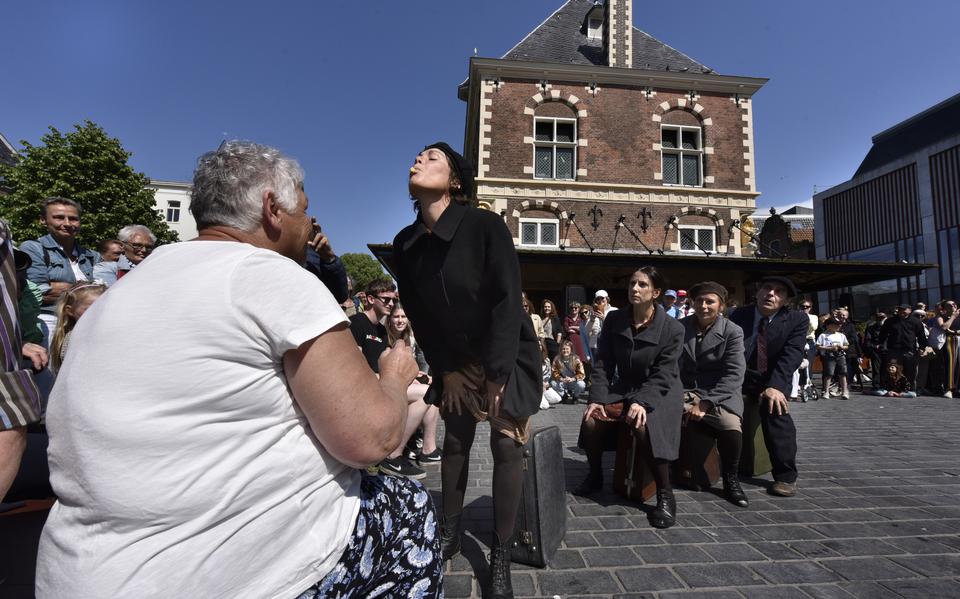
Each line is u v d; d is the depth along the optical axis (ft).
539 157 49.14
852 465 14.03
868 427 20.12
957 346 30.96
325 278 8.12
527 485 7.79
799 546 8.52
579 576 7.43
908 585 7.22
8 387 3.94
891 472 13.29
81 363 3.05
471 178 6.90
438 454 13.99
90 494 2.90
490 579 6.73
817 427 20.11
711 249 48.57
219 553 2.97
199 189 3.74
